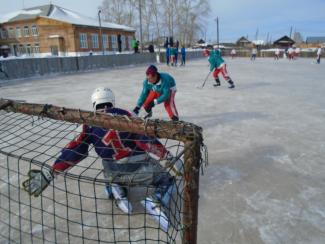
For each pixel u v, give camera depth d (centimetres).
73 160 176
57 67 1212
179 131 116
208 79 1039
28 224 193
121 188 205
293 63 2027
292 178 256
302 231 184
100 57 1472
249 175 262
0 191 235
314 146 336
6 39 2964
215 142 351
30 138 352
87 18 3228
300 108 542
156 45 3728
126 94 711
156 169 178
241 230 186
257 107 550
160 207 174
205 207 212
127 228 172
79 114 149
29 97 671
